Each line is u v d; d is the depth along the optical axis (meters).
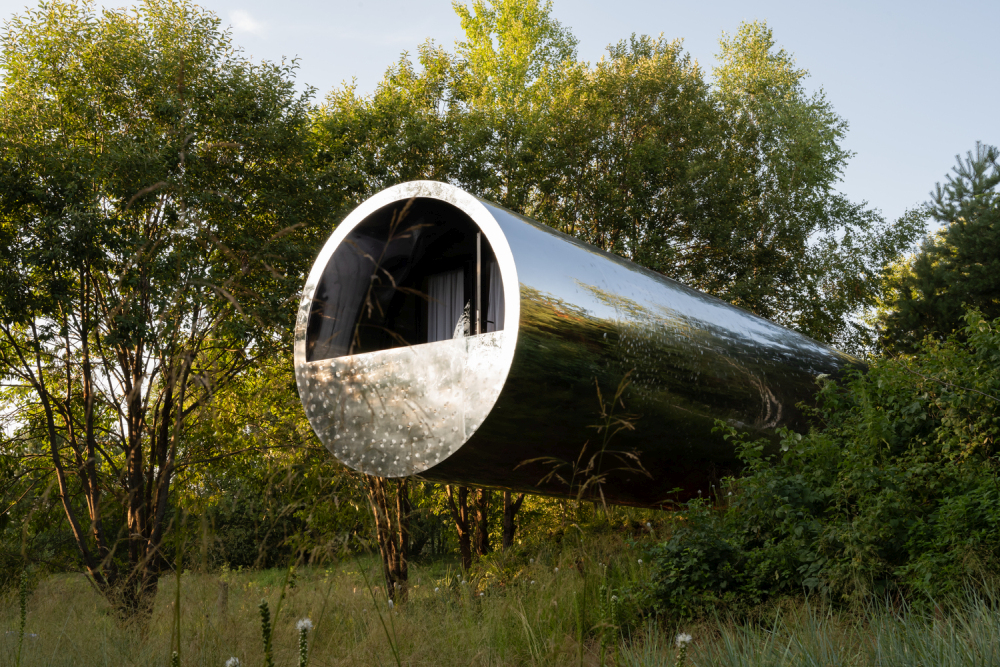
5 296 9.95
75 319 9.34
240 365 10.60
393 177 14.12
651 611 5.70
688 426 7.53
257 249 9.91
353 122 14.27
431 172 14.71
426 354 6.45
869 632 4.17
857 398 6.94
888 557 5.05
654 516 12.12
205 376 3.17
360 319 7.82
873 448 5.95
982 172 14.59
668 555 5.92
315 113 14.73
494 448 6.20
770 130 18.84
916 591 4.64
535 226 6.89
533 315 6.00
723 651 4.23
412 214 7.55
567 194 16.22
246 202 11.55
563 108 16.36
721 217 16.80
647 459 7.44
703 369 7.63
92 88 11.57
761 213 17.36
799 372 9.21
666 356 7.20
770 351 8.95
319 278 7.67
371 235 7.87
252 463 10.00
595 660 4.88
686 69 17.91
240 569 3.96
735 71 21.84
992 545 4.55
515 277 6.04
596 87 16.88
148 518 3.73
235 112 11.23
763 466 6.29
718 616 5.20
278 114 12.03
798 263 17.59
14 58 11.51
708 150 17.58
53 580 7.41
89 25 11.73
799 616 4.66
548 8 20.91
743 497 6.10
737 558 5.68
